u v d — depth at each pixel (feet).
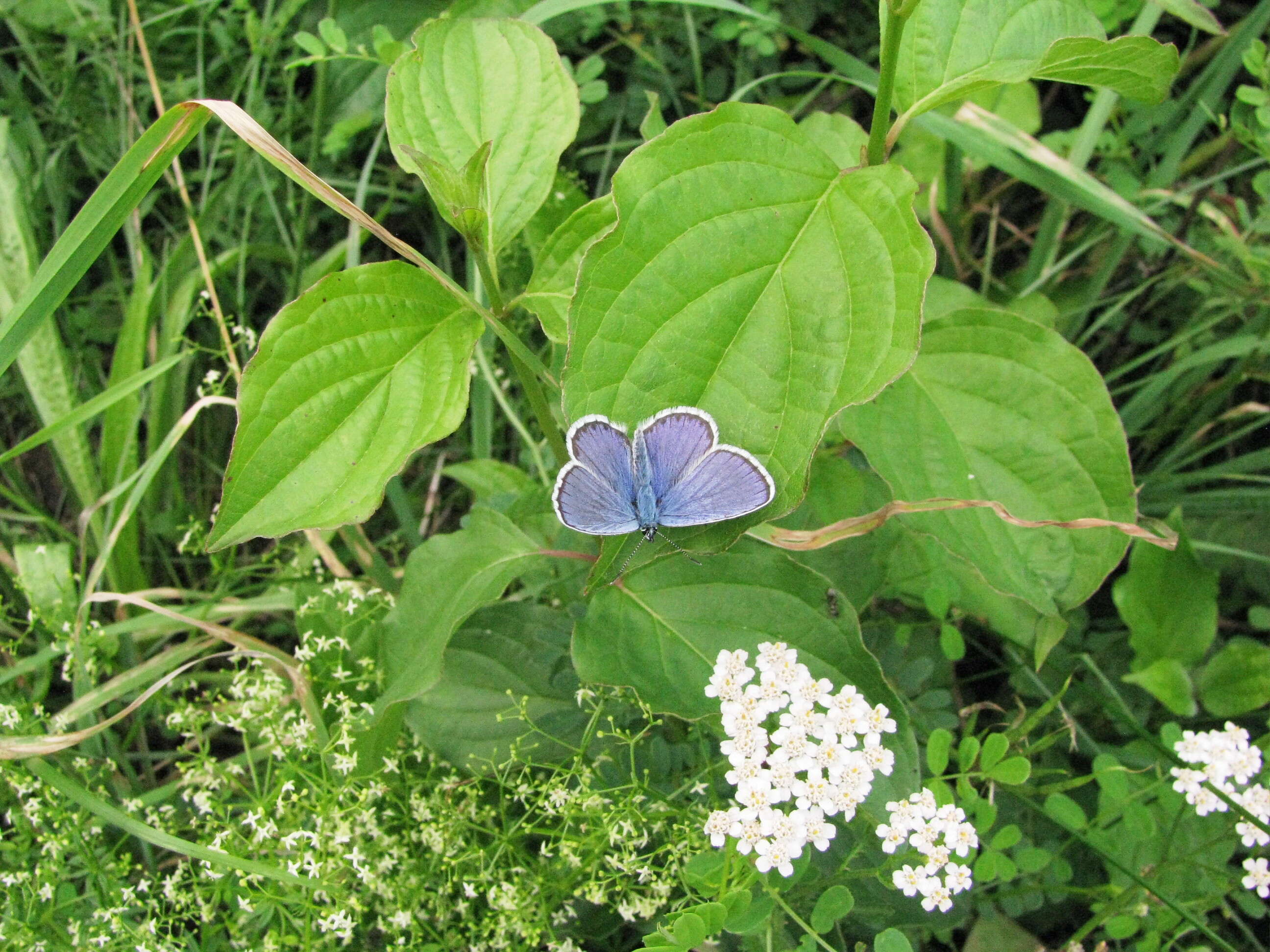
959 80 0.59
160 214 1.01
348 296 0.55
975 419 0.68
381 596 0.75
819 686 0.57
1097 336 0.95
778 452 0.52
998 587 0.66
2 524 0.89
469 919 0.66
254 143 0.55
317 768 0.72
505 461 0.93
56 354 0.88
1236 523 0.85
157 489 0.90
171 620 0.79
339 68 0.97
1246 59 0.80
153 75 0.89
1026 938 0.70
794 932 0.64
